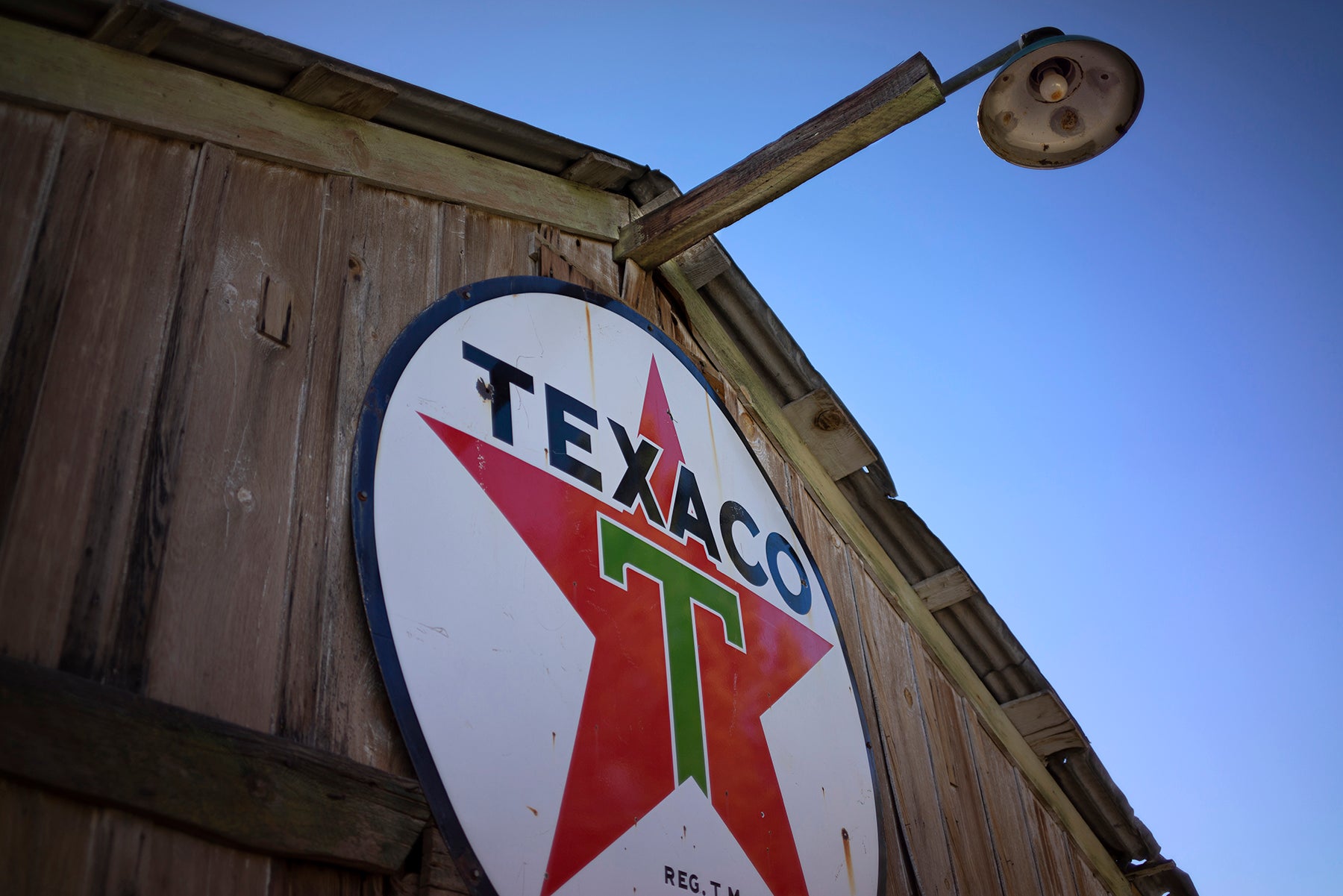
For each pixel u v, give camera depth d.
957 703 5.06
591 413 3.63
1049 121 4.00
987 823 4.75
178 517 2.51
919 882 4.05
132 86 2.97
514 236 3.82
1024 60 3.85
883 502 5.02
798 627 4.08
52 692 2.12
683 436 3.99
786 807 3.55
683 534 3.75
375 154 3.50
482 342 3.41
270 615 2.56
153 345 2.66
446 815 2.59
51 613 2.23
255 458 2.72
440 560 2.91
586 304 3.87
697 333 4.50
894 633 4.85
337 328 3.08
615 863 2.88
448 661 2.79
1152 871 5.73
